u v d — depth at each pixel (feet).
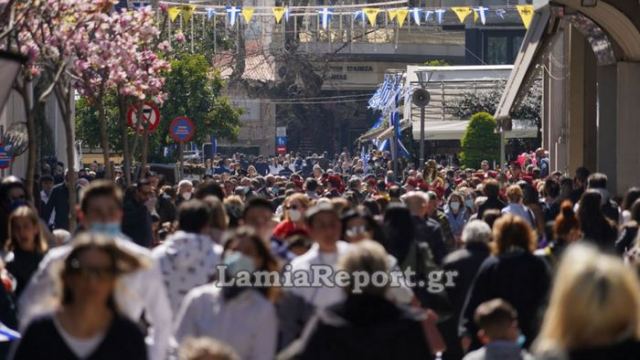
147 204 139.44
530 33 252.83
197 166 352.08
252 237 68.33
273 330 67.72
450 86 457.68
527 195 156.56
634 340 44.50
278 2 624.18
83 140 358.02
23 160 313.94
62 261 55.83
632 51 212.84
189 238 79.97
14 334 81.92
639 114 215.31
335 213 78.23
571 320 44.27
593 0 204.23
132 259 55.47
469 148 380.78
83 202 74.38
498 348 68.59
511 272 86.22
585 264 44.37
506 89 275.39
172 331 70.59
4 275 87.76
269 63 655.35
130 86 210.18
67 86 192.85
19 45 153.38
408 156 437.58
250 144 654.12
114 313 55.01
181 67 381.19
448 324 98.32
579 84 261.03
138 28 205.77
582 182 185.16
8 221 101.40
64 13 173.58
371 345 59.98
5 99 111.34
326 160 537.24
